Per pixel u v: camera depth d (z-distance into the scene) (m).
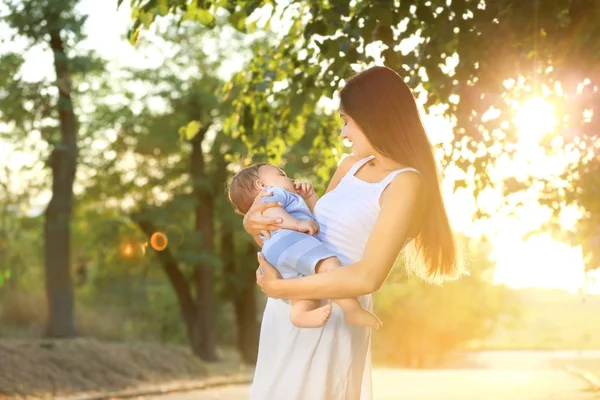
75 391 20.33
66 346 22.95
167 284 45.59
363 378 3.89
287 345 3.75
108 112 31.69
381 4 7.49
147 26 8.12
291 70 10.02
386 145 3.71
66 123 26.55
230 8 8.45
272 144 10.52
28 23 23.88
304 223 3.76
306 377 3.72
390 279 43.44
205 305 36.03
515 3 7.64
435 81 7.83
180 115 31.73
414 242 3.93
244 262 39.38
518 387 22.12
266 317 3.87
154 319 44.75
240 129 10.62
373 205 3.67
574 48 7.29
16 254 35.38
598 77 7.19
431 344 54.03
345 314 3.68
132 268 37.22
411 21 7.92
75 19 24.08
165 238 33.44
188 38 31.23
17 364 20.41
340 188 3.81
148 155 32.56
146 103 31.83
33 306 35.03
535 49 7.68
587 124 7.41
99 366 22.88
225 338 49.16
